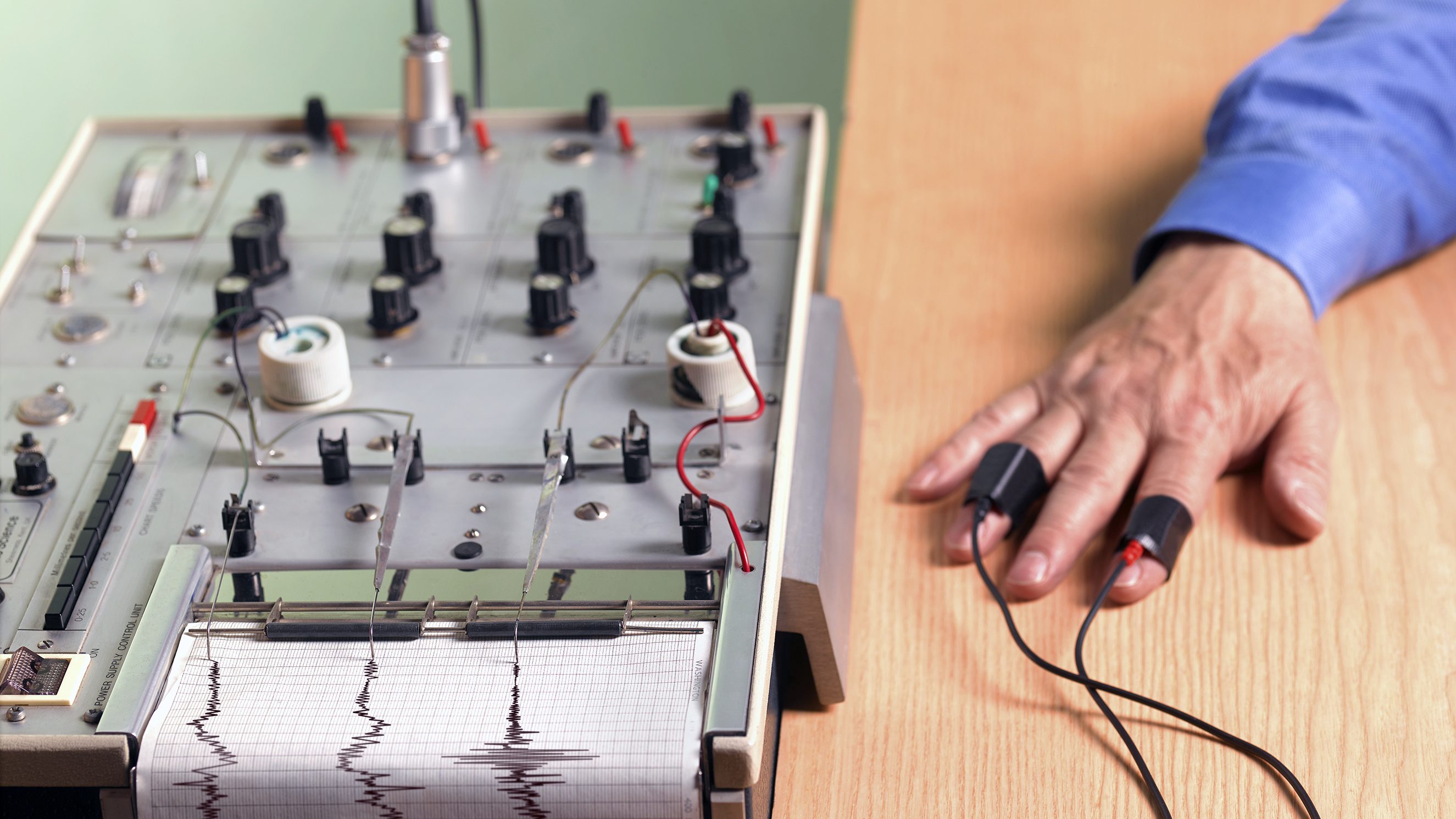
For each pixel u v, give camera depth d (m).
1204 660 0.77
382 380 0.86
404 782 0.59
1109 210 1.20
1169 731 0.72
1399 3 1.19
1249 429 0.90
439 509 0.74
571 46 2.32
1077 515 0.84
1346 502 0.88
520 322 0.91
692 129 1.16
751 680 0.61
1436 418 0.95
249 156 1.14
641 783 0.58
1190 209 1.04
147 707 0.62
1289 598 0.81
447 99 1.11
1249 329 0.94
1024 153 1.29
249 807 0.59
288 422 0.82
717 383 0.81
